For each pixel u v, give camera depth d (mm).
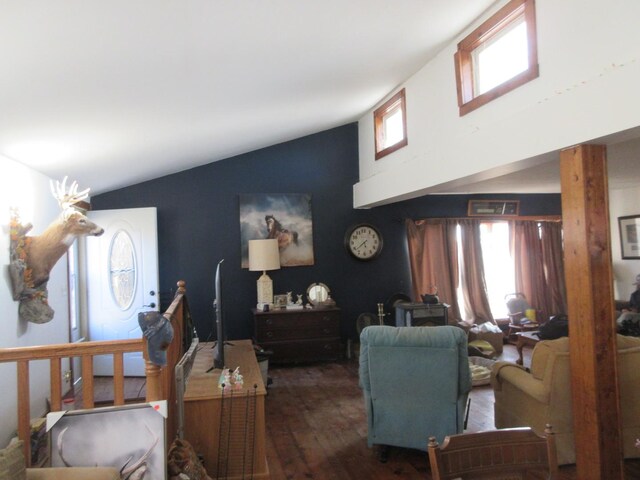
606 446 2557
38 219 4102
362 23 3029
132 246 5613
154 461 2057
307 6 2549
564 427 3098
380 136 5746
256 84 3639
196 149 5164
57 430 2045
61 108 2906
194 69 2939
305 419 4066
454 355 3004
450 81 4027
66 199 3738
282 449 3488
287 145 6426
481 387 4781
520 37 3385
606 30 2500
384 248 6656
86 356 2361
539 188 6371
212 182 6223
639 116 2266
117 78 2715
